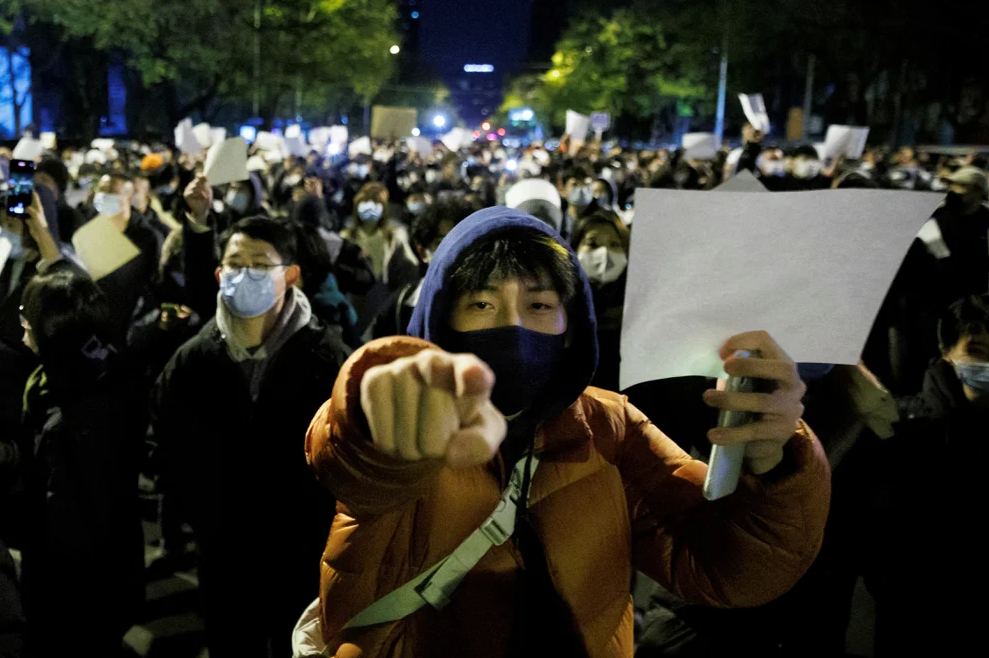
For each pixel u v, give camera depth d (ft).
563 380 5.04
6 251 7.36
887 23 109.70
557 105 213.66
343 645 4.82
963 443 9.07
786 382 4.26
